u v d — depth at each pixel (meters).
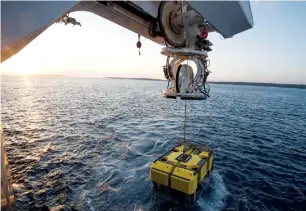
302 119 56.75
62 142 29.56
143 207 15.23
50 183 18.36
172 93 5.94
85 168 21.41
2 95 86.69
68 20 4.85
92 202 15.78
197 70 6.19
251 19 3.24
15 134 32.41
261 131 40.50
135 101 85.62
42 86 169.38
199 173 15.34
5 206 2.03
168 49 5.29
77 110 57.44
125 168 21.45
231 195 17.12
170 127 41.06
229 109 71.75
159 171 15.32
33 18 2.05
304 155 27.67
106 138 32.06
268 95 179.75
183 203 15.44
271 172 21.98
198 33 5.46
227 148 29.48
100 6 4.83
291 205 16.30
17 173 19.95
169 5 5.04
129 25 5.61
